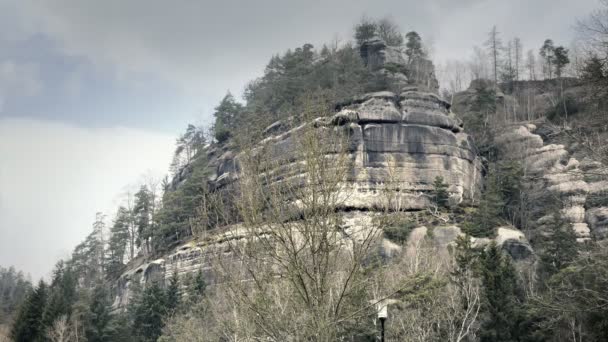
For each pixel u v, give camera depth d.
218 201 20.69
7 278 165.62
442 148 93.50
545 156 93.12
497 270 41.97
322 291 17.39
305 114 20.09
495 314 40.19
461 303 40.47
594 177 25.09
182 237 100.38
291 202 18.22
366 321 34.88
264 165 19.08
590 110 26.20
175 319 56.28
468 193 93.19
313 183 17.72
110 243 122.00
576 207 80.19
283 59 137.25
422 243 57.88
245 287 18.80
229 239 18.77
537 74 152.62
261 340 19.09
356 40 139.88
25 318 66.06
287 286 19.58
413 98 97.19
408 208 85.81
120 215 126.31
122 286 98.62
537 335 39.12
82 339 64.44
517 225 84.06
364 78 114.19
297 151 18.75
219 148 116.12
